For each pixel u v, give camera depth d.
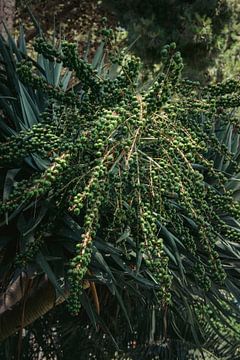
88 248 2.22
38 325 4.65
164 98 2.44
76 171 2.56
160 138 2.47
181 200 2.58
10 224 3.07
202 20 9.59
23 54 3.56
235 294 3.39
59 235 3.02
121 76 2.77
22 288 3.12
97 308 3.47
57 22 10.61
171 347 4.66
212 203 2.95
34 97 3.43
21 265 2.80
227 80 2.94
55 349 4.75
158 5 9.65
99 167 2.28
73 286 2.25
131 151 2.37
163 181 2.46
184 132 2.61
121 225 2.79
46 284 3.47
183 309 3.99
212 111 2.81
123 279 3.15
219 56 9.91
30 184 2.57
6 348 4.39
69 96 2.86
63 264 3.03
